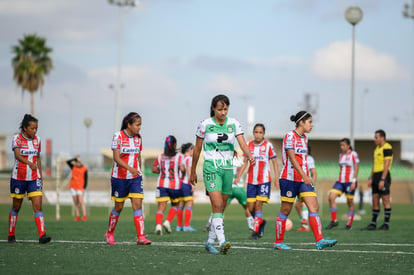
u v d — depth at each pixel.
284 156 25.55
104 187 108.06
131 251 24.31
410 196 134.88
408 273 19.20
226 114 23.84
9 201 110.12
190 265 20.31
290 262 21.31
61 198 90.00
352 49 70.62
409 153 180.12
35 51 165.00
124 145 27.66
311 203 25.70
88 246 26.75
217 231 23.67
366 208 101.38
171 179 39.03
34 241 30.27
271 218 67.31
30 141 28.28
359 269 19.91
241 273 18.78
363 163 147.50
